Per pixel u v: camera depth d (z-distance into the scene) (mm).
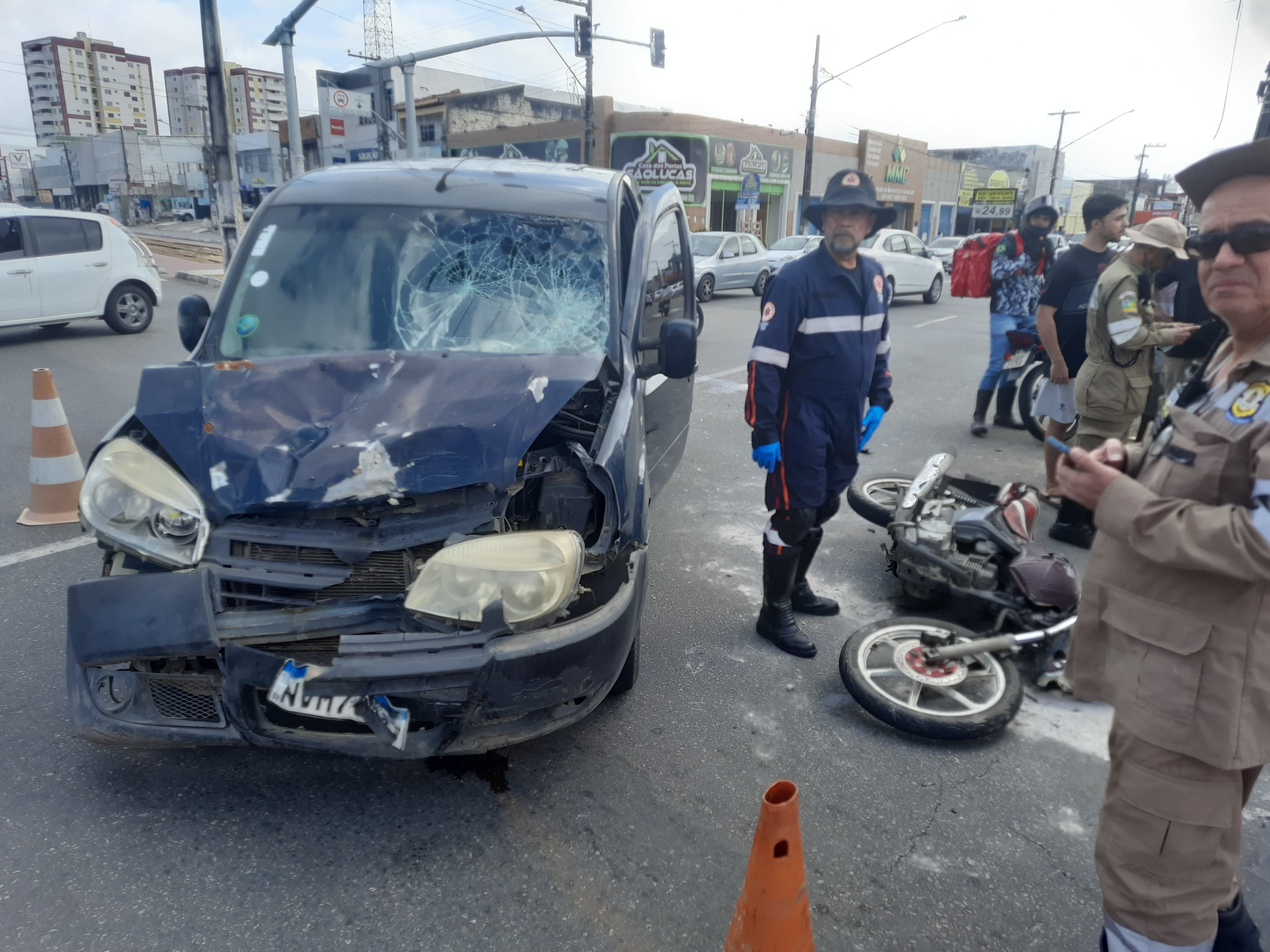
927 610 4090
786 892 1813
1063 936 2230
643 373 3410
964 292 7105
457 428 2555
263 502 2365
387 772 2805
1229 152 1510
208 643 2260
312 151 54344
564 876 2393
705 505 5523
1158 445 1694
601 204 3637
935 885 2389
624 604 2613
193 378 2781
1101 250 5074
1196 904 1680
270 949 2133
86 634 2326
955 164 49000
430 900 2297
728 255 17766
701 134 31953
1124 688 1682
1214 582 1552
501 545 2338
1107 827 1776
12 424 7137
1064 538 4914
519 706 2340
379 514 2449
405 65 18672
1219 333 4590
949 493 4359
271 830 2539
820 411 3369
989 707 3041
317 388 2754
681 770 2863
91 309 11156
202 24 13539
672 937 2199
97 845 2461
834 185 3205
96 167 93062
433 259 3344
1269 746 1542
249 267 3357
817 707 3266
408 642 2244
